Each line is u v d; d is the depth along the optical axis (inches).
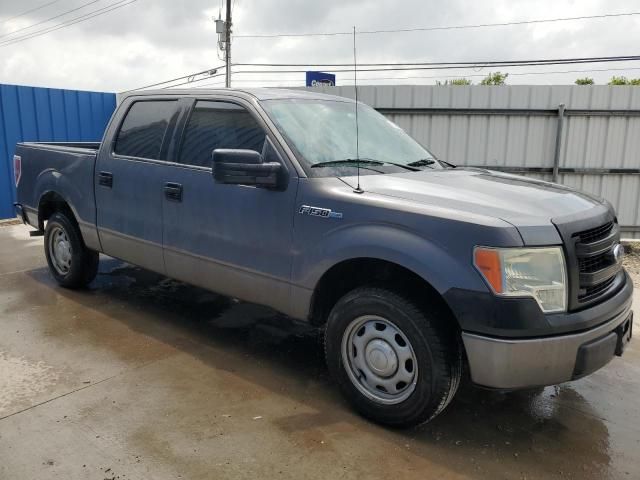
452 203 120.9
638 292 247.8
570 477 112.3
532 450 121.5
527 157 369.1
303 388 146.3
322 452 117.3
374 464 114.0
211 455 114.9
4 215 403.2
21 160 235.8
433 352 116.3
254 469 110.7
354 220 126.3
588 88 353.4
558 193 135.3
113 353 164.2
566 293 112.3
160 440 119.6
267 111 150.7
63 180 209.0
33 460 111.6
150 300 212.5
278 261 141.9
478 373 112.7
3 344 168.7
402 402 122.3
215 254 157.0
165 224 170.7
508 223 111.0
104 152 193.0
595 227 123.2
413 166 157.6
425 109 370.9
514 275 108.4
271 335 182.4
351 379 131.2
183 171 165.0
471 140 372.2
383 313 122.3
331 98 176.7
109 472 108.3
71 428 123.3
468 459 117.2
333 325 132.2
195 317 196.4
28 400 135.3
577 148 362.3
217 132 161.2
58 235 221.1
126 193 183.2
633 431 131.1
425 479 109.7
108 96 468.4
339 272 134.9
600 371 164.9
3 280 236.1
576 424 133.5
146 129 183.3
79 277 215.8
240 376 152.2
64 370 152.3
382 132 172.1
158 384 145.6
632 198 365.1
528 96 361.1
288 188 138.7
